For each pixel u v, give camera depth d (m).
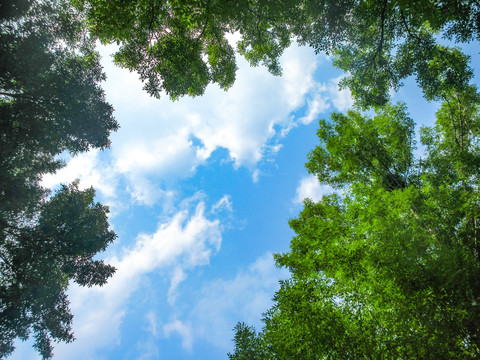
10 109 8.12
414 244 5.80
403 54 8.87
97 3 7.71
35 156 10.19
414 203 7.50
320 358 5.43
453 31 7.25
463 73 8.38
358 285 5.98
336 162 10.70
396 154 9.59
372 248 6.12
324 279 6.33
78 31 9.26
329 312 5.58
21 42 7.72
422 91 9.20
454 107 9.57
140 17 8.33
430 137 9.57
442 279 5.35
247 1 6.59
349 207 7.51
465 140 9.09
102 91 10.49
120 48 9.12
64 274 11.66
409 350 4.98
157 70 9.73
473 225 7.09
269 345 5.93
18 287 9.00
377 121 9.66
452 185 8.11
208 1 7.01
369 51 9.06
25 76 8.03
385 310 5.72
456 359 4.89
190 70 10.27
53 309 10.61
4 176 8.40
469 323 5.21
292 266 9.03
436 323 5.15
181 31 9.19
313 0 7.18
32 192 9.77
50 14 8.60
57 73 8.84
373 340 5.07
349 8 7.69
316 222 7.27
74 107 9.07
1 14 7.54
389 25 8.22
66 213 10.16
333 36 8.19
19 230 9.55
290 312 5.95
